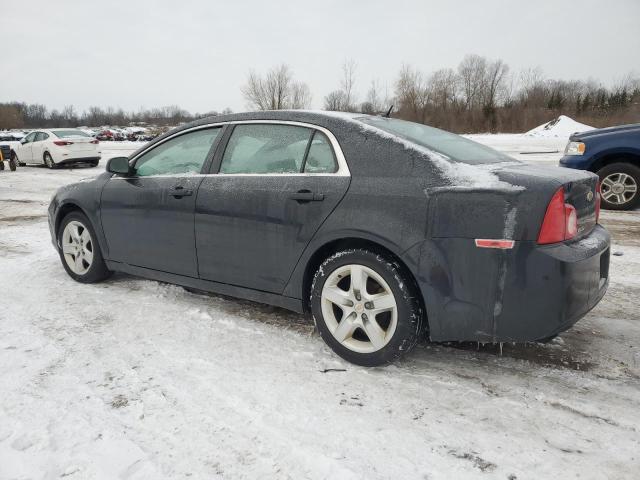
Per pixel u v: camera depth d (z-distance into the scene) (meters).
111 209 4.04
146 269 3.93
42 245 5.97
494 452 2.15
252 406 2.49
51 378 2.76
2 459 2.12
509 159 3.18
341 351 2.94
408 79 54.88
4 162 17.30
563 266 2.36
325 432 2.29
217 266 3.44
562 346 3.13
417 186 2.62
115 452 2.15
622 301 3.89
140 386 2.67
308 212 2.94
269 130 3.30
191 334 3.34
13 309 3.81
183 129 3.79
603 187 7.51
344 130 2.97
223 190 3.34
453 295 2.54
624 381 2.72
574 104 57.06
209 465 2.08
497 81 59.53
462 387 2.67
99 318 3.62
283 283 3.14
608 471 2.03
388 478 2.00
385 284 2.72
